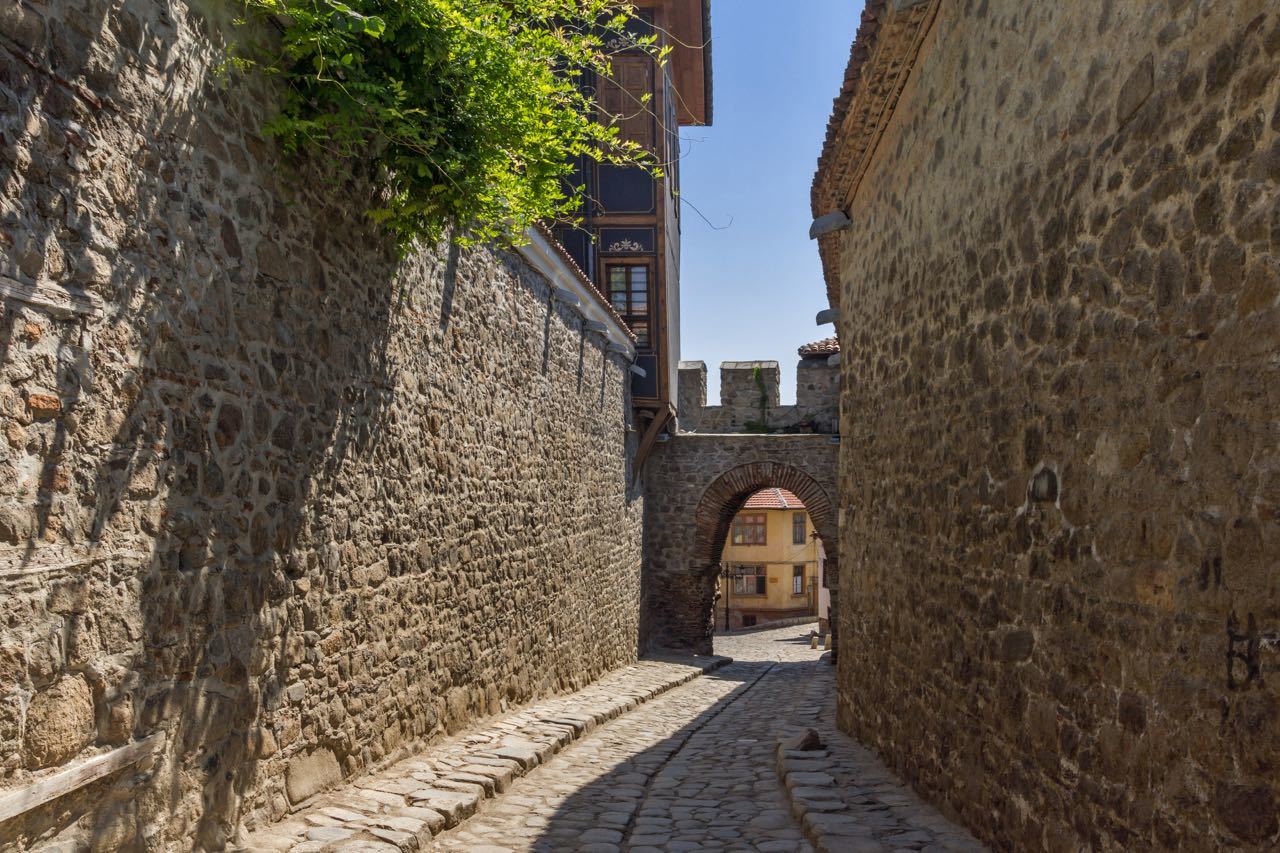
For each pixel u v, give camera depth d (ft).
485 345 28.30
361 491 19.52
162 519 12.87
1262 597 8.87
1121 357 11.82
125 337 12.03
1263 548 8.88
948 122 19.72
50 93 10.67
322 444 17.78
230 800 14.65
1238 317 9.34
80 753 11.27
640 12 52.85
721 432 72.23
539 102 17.12
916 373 22.21
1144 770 10.92
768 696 44.83
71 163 11.02
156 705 12.76
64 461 10.99
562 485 38.37
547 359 36.09
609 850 17.31
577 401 41.42
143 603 12.47
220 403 14.26
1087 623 12.61
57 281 10.82
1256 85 9.12
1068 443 13.42
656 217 56.65
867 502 27.25
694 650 67.56
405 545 21.94
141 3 12.26
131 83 12.10
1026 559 14.94
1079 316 13.12
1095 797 12.16
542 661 34.94
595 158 18.88
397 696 21.48
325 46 14.62
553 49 17.25
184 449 13.35
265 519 15.69
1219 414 9.63
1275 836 8.57
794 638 104.32
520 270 32.35
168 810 13.05
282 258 16.14
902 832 17.29
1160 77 10.97
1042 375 14.48
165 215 12.82
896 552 23.73
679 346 72.13
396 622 21.42
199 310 13.67
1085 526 12.77
